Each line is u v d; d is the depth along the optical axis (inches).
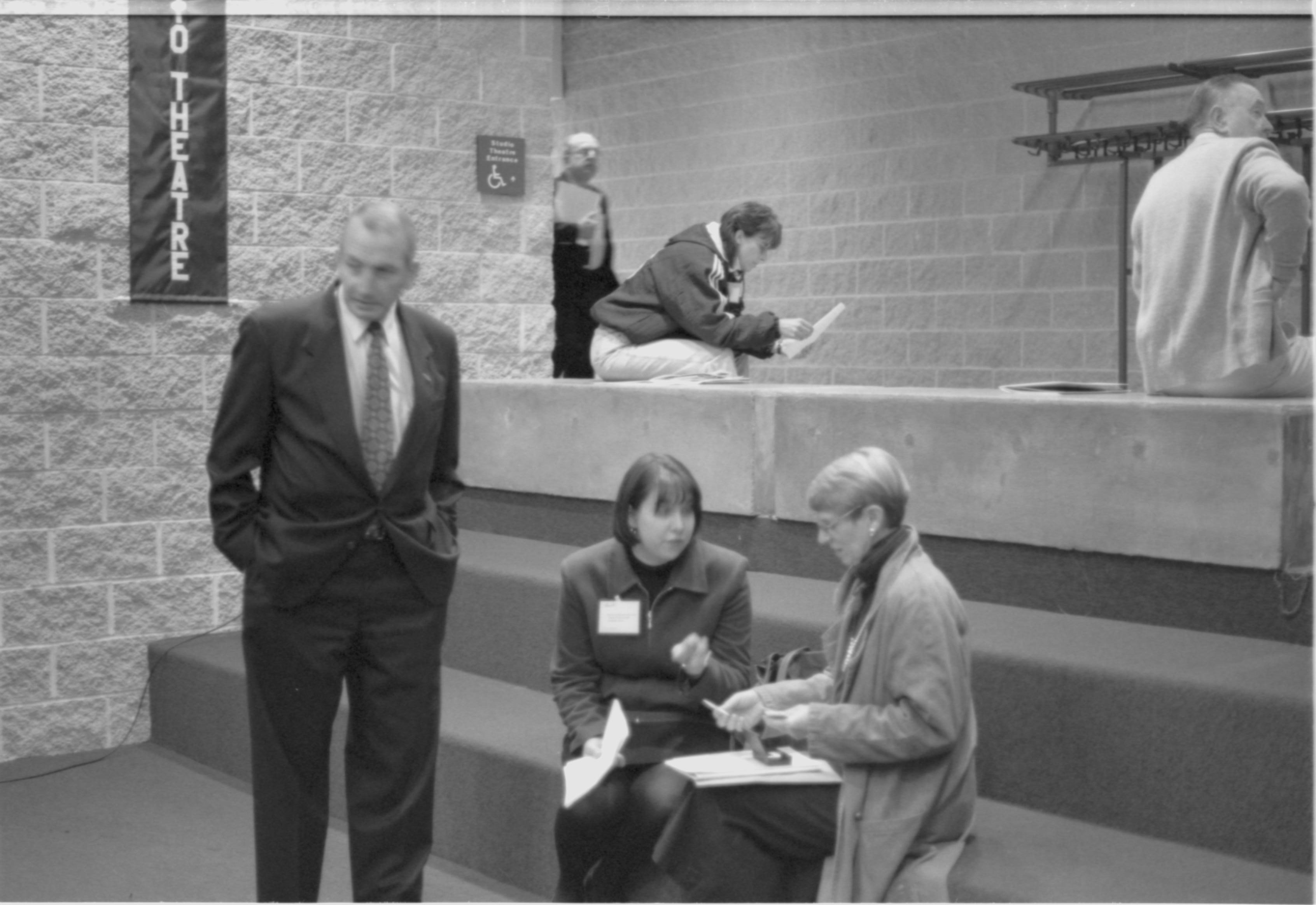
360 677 121.3
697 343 186.2
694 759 111.1
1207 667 110.8
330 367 116.0
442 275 216.7
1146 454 125.5
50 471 184.5
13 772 176.9
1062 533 131.8
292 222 202.1
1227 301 126.5
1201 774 106.3
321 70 203.8
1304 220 122.2
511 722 145.6
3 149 179.5
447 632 172.9
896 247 261.7
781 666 120.7
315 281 204.4
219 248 195.2
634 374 187.5
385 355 118.3
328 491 115.7
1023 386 154.3
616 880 116.6
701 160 296.4
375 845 121.6
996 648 119.1
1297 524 117.9
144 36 188.7
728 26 288.7
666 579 121.6
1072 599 133.2
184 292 192.4
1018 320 244.4
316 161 203.8
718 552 122.6
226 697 174.4
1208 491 121.6
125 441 189.5
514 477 190.1
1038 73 238.1
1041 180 239.3
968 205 250.2
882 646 103.7
